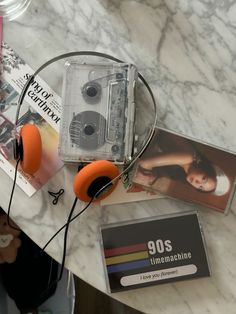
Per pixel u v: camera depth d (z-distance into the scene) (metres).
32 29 0.90
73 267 0.84
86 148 0.86
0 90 0.89
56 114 0.89
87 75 0.87
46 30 0.90
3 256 1.13
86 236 0.85
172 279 0.83
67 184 0.86
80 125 0.86
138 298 0.83
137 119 0.88
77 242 0.85
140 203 0.86
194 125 0.88
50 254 0.84
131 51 0.90
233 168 0.86
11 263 1.15
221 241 0.85
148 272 0.83
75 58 0.90
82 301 1.36
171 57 0.90
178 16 0.91
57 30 0.90
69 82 0.87
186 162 0.86
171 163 0.86
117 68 0.87
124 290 0.83
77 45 0.90
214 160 0.86
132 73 0.86
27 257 1.14
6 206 0.86
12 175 0.87
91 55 0.89
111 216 0.85
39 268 1.15
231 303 0.83
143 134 0.88
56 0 0.91
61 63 0.90
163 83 0.89
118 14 0.91
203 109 0.89
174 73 0.90
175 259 0.84
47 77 0.89
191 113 0.89
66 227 0.84
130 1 0.91
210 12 0.91
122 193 0.86
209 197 0.86
